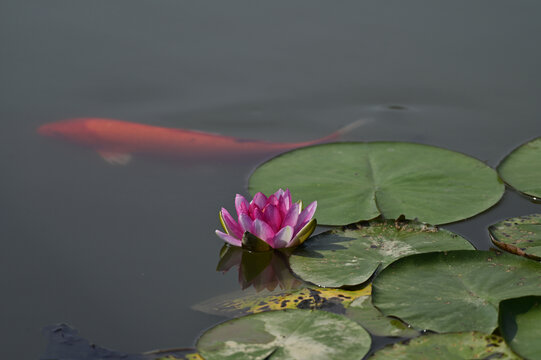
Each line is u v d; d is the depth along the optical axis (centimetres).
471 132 387
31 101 422
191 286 242
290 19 564
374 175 324
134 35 529
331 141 385
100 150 363
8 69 466
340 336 199
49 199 307
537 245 244
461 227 273
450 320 205
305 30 542
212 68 484
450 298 216
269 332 204
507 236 254
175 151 364
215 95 450
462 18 557
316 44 519
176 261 260
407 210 289
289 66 488
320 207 296
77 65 479
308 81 469
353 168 332
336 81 467
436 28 539
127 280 246
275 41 524
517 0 593
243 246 262
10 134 376
